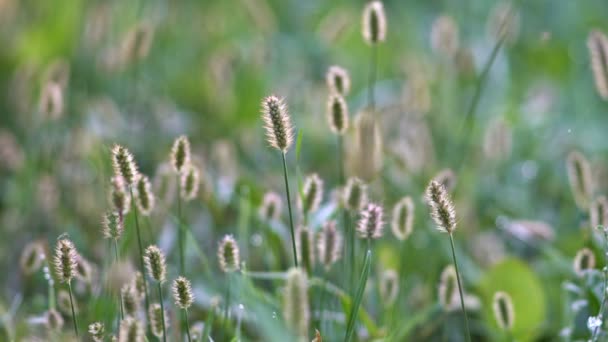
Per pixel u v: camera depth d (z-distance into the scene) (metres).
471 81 1.60
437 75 1.59
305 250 0.99
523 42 1.85
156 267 0.91
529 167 1.40
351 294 1.00
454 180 1.22
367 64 1.77
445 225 0.92
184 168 0.97
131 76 1.59
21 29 1.75
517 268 1.09
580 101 1.65
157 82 1.67
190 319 1.08
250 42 1.84
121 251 1.01
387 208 1.22
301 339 0.83
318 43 1.83
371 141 1.12
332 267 1.11
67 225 1.18
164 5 1.93
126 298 0.94
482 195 1.31
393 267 1.14
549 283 1.14
